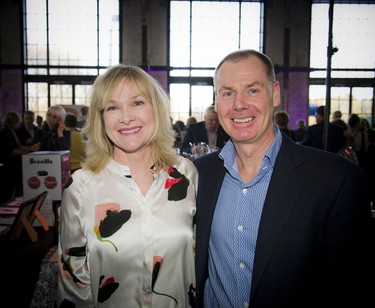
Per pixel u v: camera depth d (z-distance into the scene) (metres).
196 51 11.10
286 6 10.84
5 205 2.48
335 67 11.05
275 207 1.10
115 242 1.15
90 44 10.84
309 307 1.04
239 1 10.98
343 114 11.17
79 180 1.21
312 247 1.04
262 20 11.03
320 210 1.05
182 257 1.22
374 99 11.12
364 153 5.32
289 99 11.02
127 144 1.19
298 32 10.89
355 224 1.02
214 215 1.25
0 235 2.02
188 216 1.26
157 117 1.25
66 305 1.17
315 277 1.06
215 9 11.03
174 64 11.08
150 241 1.17
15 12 10.60
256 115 1.16
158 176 1.27
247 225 1.16
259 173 1.17
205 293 1.29
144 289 1.18
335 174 1.06
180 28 11.03
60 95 10.95
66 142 3.62
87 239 1.17
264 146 1.21
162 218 1.21
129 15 10.70
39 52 10.82
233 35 11.13
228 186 1.25
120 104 1.19
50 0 10.68
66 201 1.20
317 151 1.16
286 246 1.05
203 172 1.35
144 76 1.23
